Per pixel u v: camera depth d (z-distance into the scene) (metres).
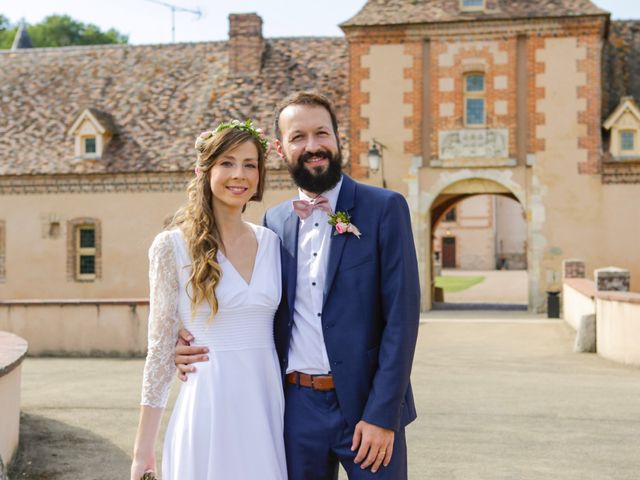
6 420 6.83
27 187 25.11
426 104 23.16
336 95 24.89
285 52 26.75
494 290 34.41
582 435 8.04
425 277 23.11
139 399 9.98
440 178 23.02
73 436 8.04
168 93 26.52
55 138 25.80
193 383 3.84
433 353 14.43
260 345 3.91
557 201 22.47
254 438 3.80
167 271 3.86
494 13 22.53
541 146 22.53
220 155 3.90
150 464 3.79
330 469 3.91
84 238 25.12
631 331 12.72
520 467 6.94
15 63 28.94
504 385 10.94
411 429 8.35
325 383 3.86
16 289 25.08
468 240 61.28
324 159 3.94
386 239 3.85
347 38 23.38
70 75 28.03
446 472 6.80
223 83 26.25
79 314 14.70
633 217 22.11
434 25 22.77
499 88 22.73
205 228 3.86
